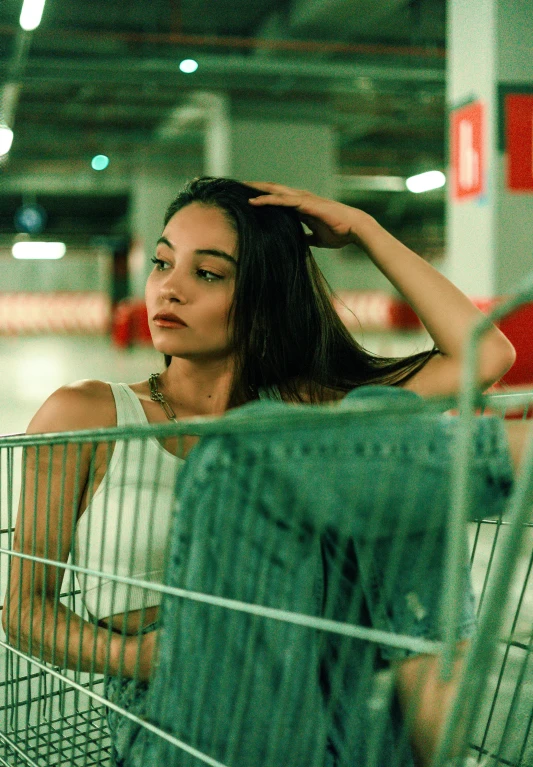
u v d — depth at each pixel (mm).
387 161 21906
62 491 1426
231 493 1101
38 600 1482
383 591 1110
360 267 35438
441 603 1152
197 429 1064
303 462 1038
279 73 11500
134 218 24078
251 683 1141
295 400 1725
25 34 8914
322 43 11836
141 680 1372
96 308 29328
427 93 12734
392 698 1232
